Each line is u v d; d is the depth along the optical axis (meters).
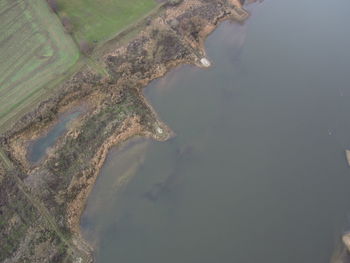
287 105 69.81
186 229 54.62
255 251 51.84
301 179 59.03
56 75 72.50
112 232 54.62
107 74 72.88
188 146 64.31
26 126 64.44
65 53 76.81
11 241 51.12
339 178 58.81
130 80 72.44
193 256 51.97
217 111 69.50
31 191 55.91
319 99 70.62
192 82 74.94
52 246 51.16
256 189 58.28
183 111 69.75
